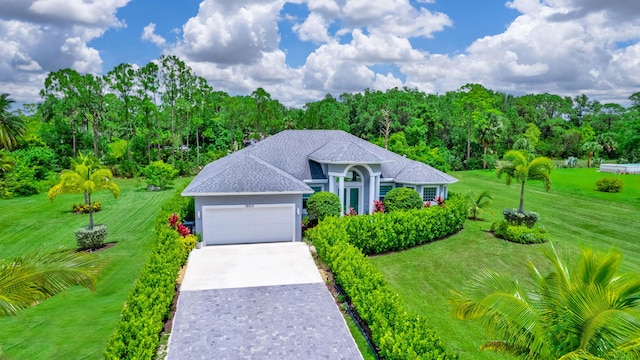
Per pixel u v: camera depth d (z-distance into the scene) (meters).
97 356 12.22
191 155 71.38
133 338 11.16
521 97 127.25
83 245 22.91
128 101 61.56
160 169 45.59
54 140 58.78
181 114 65.69
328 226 20.81
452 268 20.50
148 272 15.23
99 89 60.88
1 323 14.22
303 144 33.53
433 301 16.75
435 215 24.45
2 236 26.77
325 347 13.08
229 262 20.62
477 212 30.64
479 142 72.06
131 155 63.72
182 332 13.85
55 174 48.41
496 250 23.33
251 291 17.23
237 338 13.54
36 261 9.62
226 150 79.69
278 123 86.69
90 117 66.19
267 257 21.44
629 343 7.49
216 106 89.50
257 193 22.94
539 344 8.62
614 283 9.05
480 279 10.39
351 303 15.92
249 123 88.56
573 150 92.12
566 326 8.93
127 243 24.44
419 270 20.16
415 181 29.44
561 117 119.62
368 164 28.03
